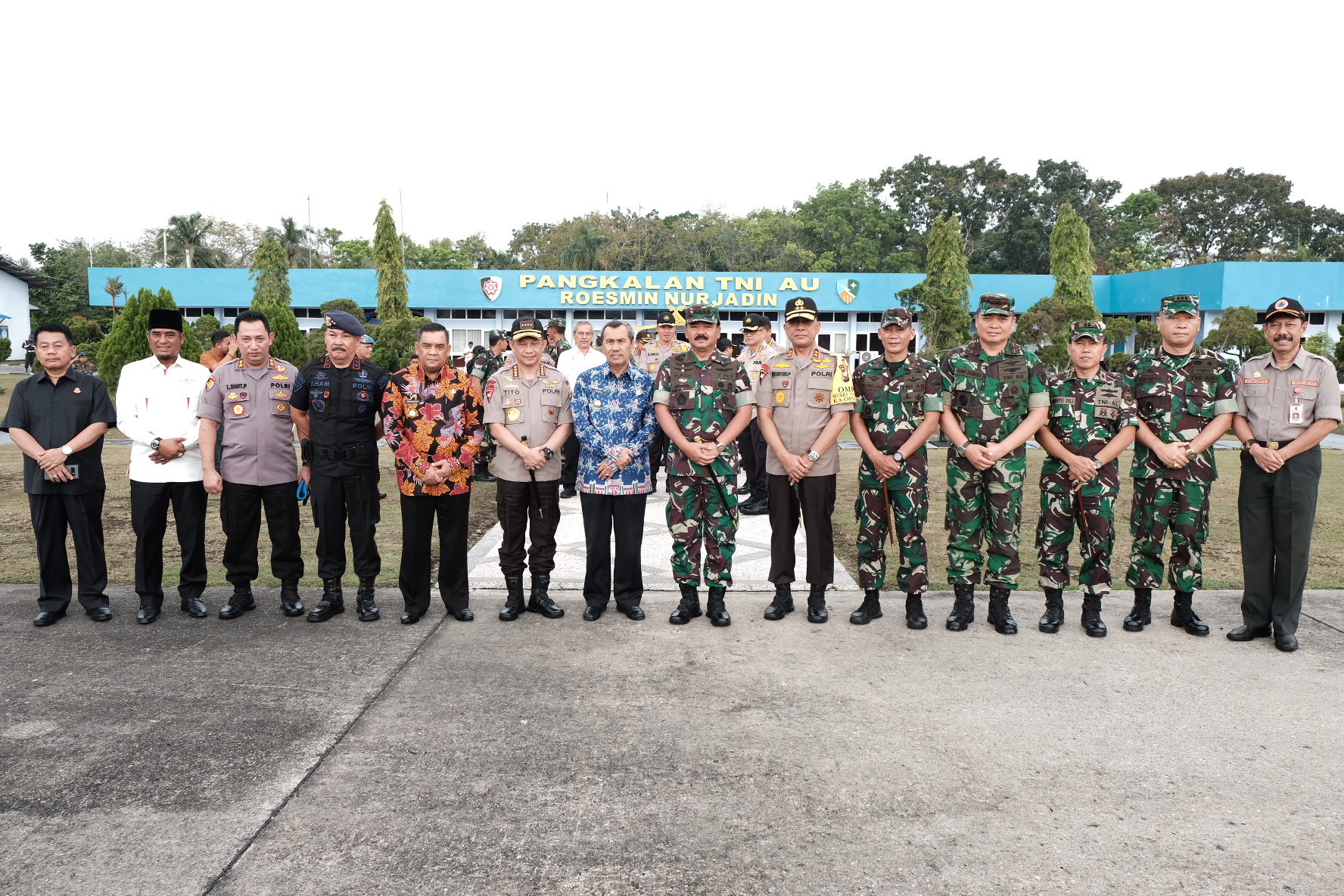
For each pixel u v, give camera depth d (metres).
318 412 4.72
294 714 3.57
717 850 2.63
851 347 34.88
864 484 4.87
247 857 2.58
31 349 29.55
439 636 4.59
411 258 55.16
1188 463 4.61
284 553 4.87
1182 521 4.62
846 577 5.87
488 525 7.57
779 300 34.12
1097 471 4.57
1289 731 3.47
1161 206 59.19
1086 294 27.95
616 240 48.22
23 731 3.40
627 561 4.94
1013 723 3.54
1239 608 5.14
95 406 4.75
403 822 2.78
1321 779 3.09
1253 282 29.62
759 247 52.06
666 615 4.99
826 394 4.79
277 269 32.91
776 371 4.88
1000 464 4.62
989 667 4.18
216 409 4.73
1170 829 2.76
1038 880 2.49
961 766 3.17
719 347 6.95
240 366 4.78
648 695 3.80
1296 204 54.72
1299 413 4.29
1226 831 2.76
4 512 7.78
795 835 2.72
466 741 3.34
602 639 4.54
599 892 2.43
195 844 2.65
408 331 23.75
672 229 51.75
